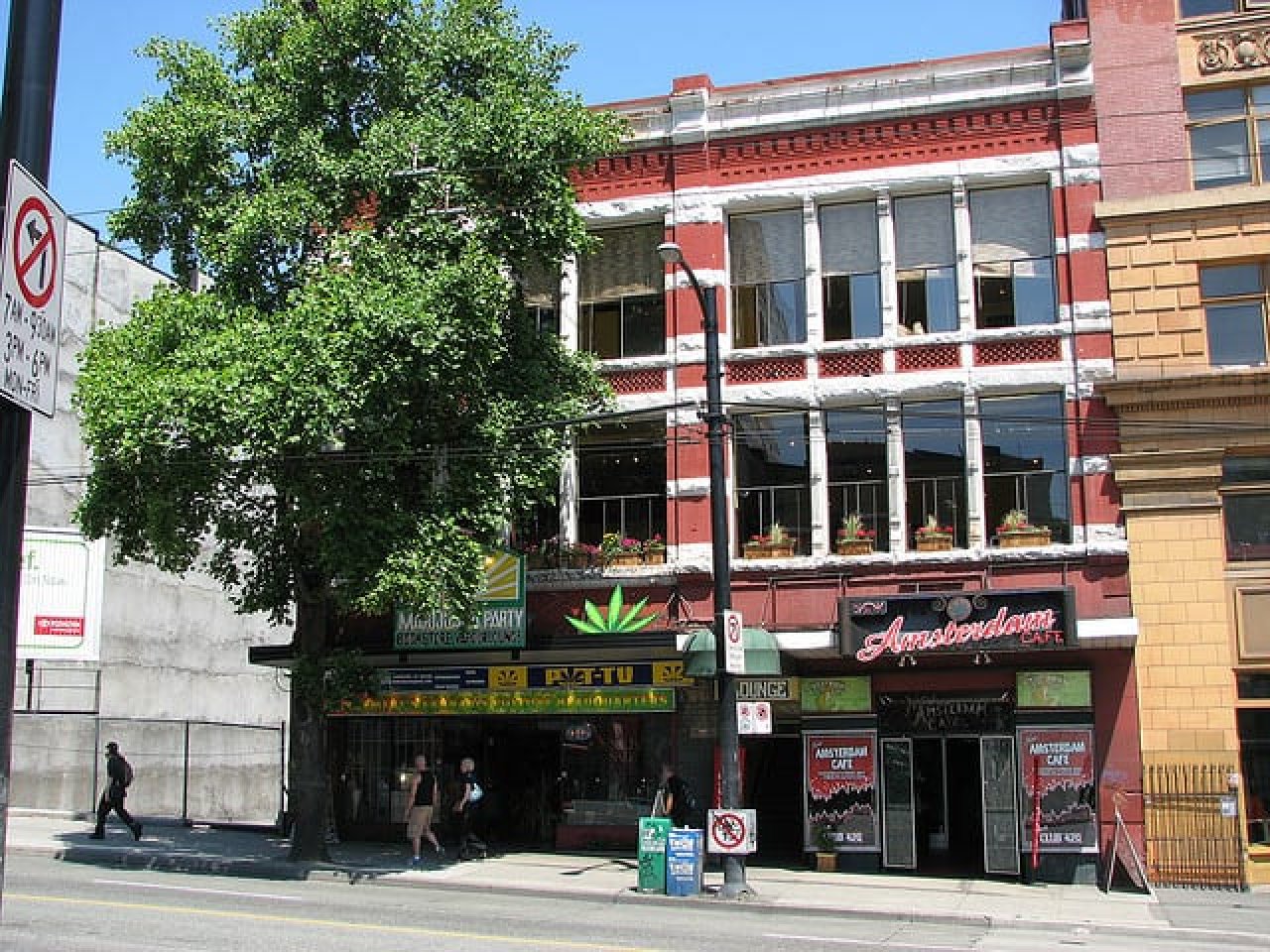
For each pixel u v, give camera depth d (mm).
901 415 21703
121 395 17953
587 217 24750
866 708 22078
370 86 20812
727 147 24344
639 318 24594
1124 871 20344
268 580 20750
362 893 17422
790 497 23188
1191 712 20797
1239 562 21297
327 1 20297
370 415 18172
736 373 23703
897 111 23578
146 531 19578
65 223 6648
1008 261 23078
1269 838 20609
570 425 21297
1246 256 21859
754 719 18938
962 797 22203
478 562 19891
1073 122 22875
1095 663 21250
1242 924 16531
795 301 23906
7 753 6078
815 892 19047
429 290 18484
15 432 6238
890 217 23578
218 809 35781
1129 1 23016
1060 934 15812
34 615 29594
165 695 34094
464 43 21078
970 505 22266
